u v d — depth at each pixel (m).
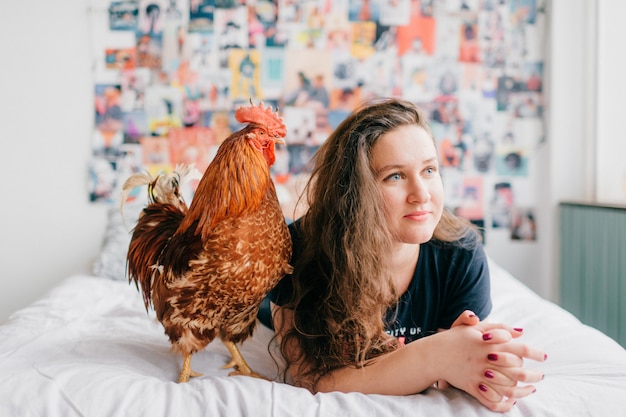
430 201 0.70
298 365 0.78
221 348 0.93
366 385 0.68
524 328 1.03
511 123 2.27
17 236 2.23
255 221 0.68
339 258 0.74
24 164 2.21
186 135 2.23
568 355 0.85
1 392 0.61
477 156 2.28
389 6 2.22
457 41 2.24
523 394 0.59
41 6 2.18
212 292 0.68
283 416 0.58
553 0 2.16
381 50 2.24
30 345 0.89
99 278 1.73
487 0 2.23
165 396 0.62
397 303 0.80
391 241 0.73
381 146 0.70
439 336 0.65
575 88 2.17
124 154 2.22
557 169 2.20
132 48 2.20
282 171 2.24
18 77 2.19
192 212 0.70
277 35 2.22
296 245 0.83
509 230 2.30
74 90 2.21
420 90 2.26
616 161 2.02
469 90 2.26
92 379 0.65
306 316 0.78
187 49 2.21
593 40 2.13
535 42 2.25
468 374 0.61
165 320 0.73
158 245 0.79
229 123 2.23
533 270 2.32
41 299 1.37
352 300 0.74
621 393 0.64
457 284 0.84
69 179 2.23
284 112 2.24
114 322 1.12
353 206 0.72
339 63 2.23
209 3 2.20
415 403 0.61
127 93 2.21
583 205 1.95
